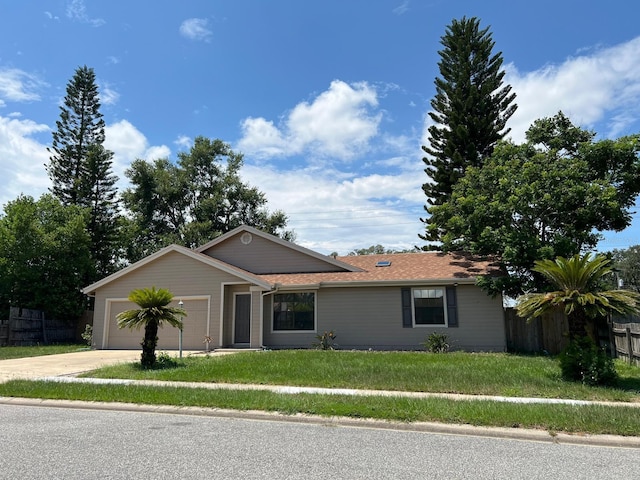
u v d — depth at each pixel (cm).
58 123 3491
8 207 2670
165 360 1312
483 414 688
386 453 539
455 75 3003
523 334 1661
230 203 4181
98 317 1902
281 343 1834
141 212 3922
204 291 1806
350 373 1068
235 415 749
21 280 2511
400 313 1758
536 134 1827
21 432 634
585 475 466
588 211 1530
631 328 1211
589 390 884
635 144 1589
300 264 2028
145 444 570
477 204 1694
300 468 477
